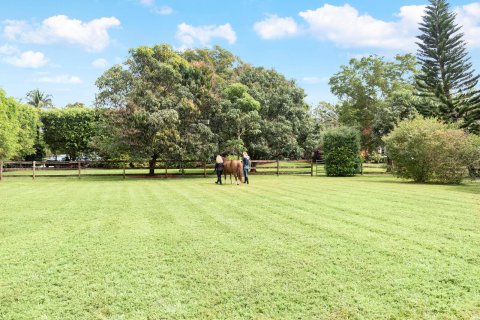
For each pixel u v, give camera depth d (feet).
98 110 80.23
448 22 94.32
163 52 82.64
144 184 58.13
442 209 29.63
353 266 15.44
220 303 12.14
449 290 12.96
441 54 95.96
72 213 28.99
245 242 19.43
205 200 36.19
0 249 18.51
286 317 11.17
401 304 11.93
